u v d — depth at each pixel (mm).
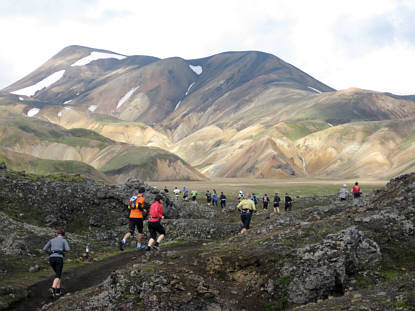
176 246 17891
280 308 8398
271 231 13461
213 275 9805
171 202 29703
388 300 6113
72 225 22391
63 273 12961
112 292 8641
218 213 32312
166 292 8422
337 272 8805
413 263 9344
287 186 114625
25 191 23219
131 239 19938
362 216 11891
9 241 15125
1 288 10430
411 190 12727
